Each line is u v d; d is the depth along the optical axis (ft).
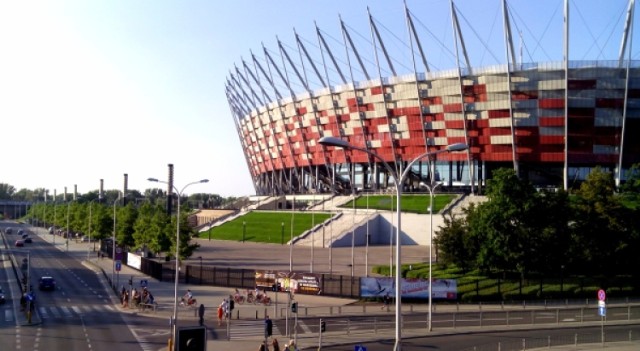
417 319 153.17
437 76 409.08
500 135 393.50
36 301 179.63
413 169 451.94
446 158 419.33
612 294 189.26
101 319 149.69
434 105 415.23
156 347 116.26
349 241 357.41
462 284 190.39
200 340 51.62
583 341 124.47
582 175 390.83
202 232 440.04
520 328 140.97
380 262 271.08
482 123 398.21
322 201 479.41
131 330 134.82
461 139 409.08
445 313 162.91
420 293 179.83
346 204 441.27
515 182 189.57
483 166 420.77
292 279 196.24
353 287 185.98
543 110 376.07
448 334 132.87
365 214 387.14
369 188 488.02
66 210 536.01
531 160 386.32
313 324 144.97
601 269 204.95
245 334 131.85
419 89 418.51
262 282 201.46
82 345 117.29
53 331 132.46
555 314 162.09
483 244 191.52
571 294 185.47
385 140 450.71
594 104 365.40
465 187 434.71
